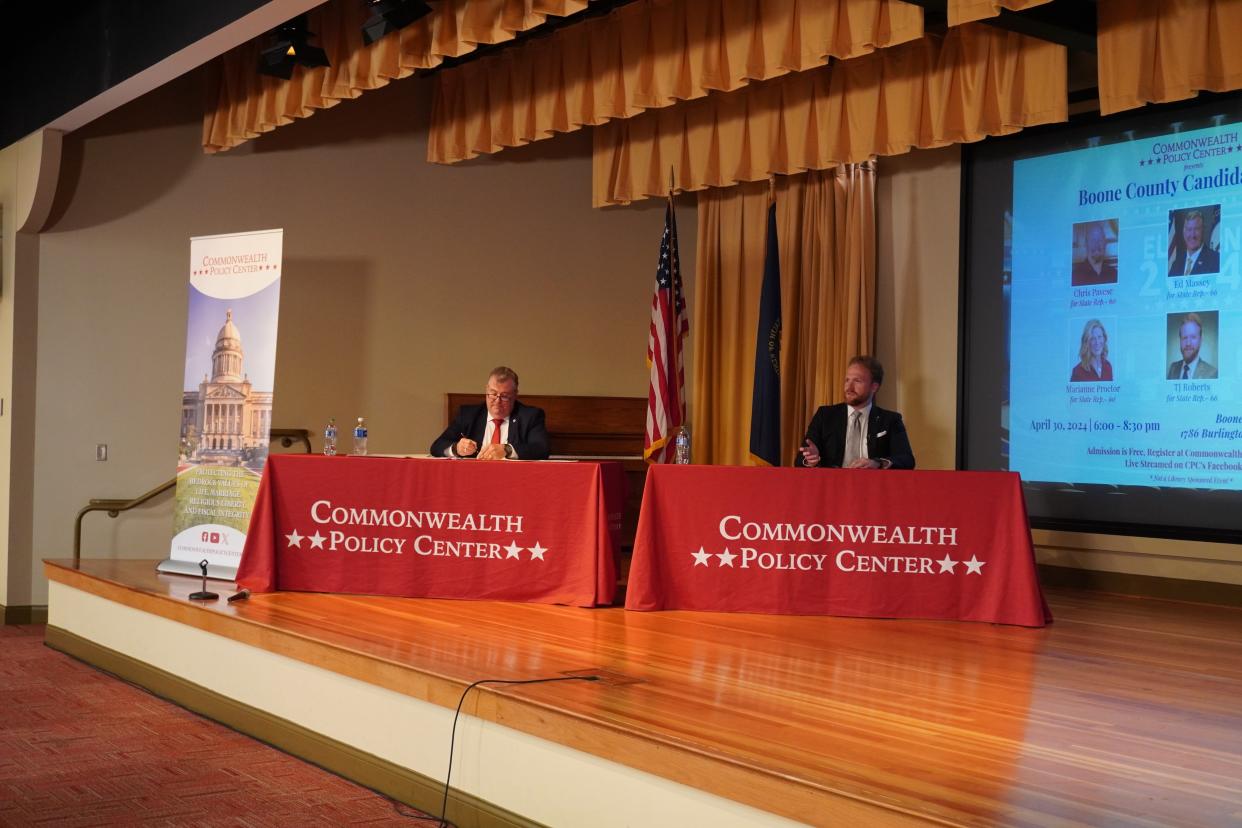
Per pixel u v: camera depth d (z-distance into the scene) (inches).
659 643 159.9
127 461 267.3
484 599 193.8
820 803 96.9
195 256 224.4
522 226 298.8
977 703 129.1
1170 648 167.8
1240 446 214.4
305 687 160.2
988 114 219.5
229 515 215.9
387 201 287.9
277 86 245.8
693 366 303.0
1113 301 231.6
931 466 258.7
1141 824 88.9
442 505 195.0
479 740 132.0
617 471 197.9
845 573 186.1
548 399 294.5
